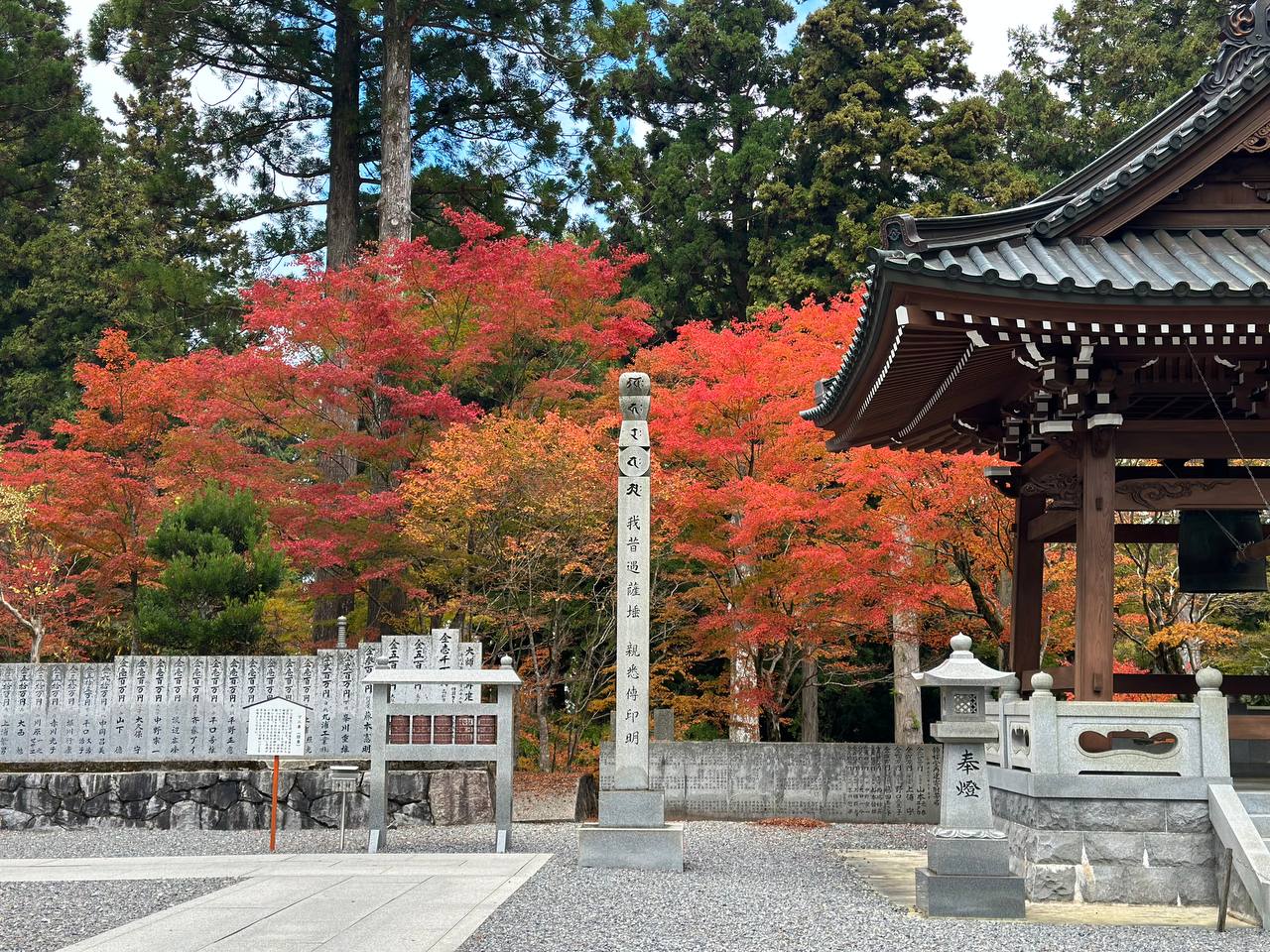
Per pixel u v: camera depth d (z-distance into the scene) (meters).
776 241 34.12
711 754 18.50
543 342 23.61
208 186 29.34
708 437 18.36
